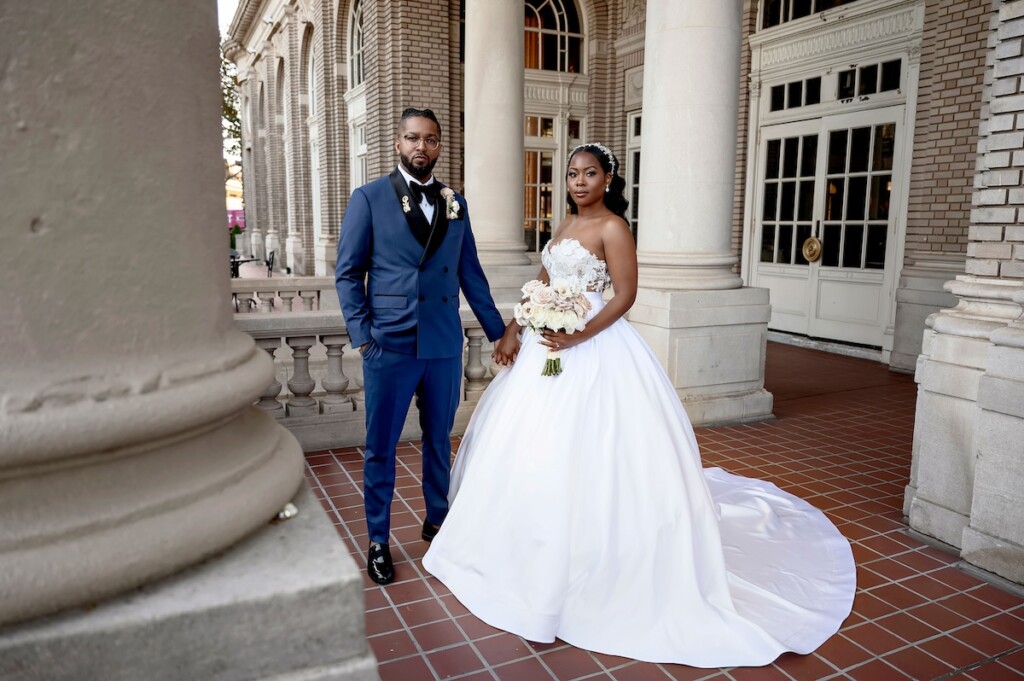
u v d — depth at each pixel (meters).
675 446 2.88
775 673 2.50
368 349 3.09
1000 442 3.15
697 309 5.54
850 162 8.53
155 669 0.97
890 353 8.14
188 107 1.07
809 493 4.27
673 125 5.49
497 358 3.47
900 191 7.96
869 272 8.43
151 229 1.02
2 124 0.87
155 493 1.02
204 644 0.99
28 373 0.92
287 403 5.00
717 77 5.42
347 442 5.04
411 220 3.05
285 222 23.94
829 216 8.94
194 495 1.06
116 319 0.99
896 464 4.81
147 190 1.01
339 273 3.07
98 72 0.94
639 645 2.59
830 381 7.36
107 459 0.99
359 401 5.14
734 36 5.45
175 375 1.04
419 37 10.41
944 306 7.28
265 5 22.66
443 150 10.83
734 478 4.32
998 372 3.16
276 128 23.55
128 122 0.98
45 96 0.90
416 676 2.46
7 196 0.88
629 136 12.09
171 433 1.03
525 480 2.80
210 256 1.14
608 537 2.70
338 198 15.65
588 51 12.24
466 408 5.34
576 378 2.89
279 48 22.38
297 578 1.05
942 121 7.23
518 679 2.45
